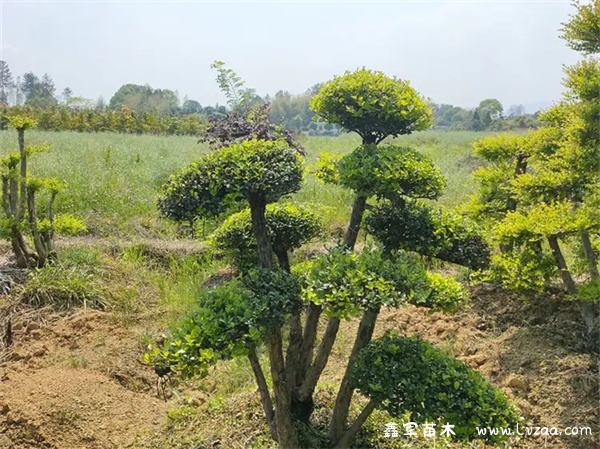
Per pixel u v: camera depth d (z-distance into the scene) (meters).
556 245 5.13
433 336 5.43
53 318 5.85
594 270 4.90
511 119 30.19
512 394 4.31
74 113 25.73
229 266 7.09
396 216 3.54
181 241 8.16
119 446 4.04
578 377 4.30
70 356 5.22
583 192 5.00
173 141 18.70
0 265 6.71
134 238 8.09
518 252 5.63
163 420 4.37
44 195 9.12
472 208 6.16
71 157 12.33
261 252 3.51
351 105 3.58
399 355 3.31
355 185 3.37
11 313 5.85
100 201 9.35
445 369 3.19
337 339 5.52
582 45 5.04
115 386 4.80
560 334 4.98
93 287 6.34
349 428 3.45
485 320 5.52
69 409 4.27
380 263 3.13
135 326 5.88
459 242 3.63
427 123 3.63
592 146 4.95
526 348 4.85
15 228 6.41
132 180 10.87
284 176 3.30
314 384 3.53
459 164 14.84
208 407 4.32
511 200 6.09
